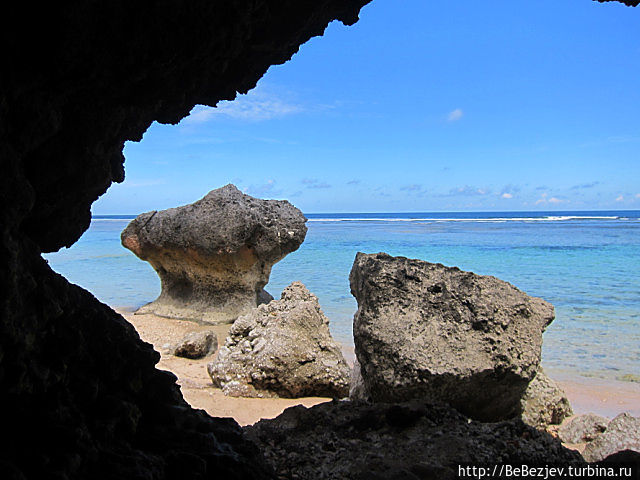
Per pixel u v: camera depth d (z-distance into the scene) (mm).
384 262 5355
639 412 6281
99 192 3455
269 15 3334
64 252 29281
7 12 2301
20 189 2410
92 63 2611
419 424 4242
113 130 3180
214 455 2896
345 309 12336
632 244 30250
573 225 59156
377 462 3607
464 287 5102
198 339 8695
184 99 3619
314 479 3451
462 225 61906
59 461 2305
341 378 6688
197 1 2719
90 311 2988
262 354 6695
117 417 2793
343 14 3961
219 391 6785
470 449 3795
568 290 14812
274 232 11273
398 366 4711
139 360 3162
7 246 2309
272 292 14922
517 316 4961
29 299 2541
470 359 4668
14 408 2357
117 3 2516
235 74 3693
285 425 4359
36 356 2594
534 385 5723
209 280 11711
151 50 2736
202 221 11227
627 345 9141
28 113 2510
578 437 5172
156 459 2676
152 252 12203
